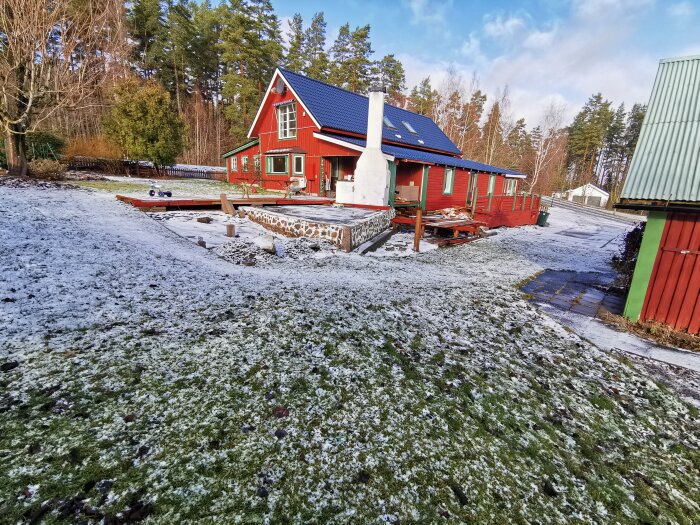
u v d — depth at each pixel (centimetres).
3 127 1195
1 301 343
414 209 1534
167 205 1025
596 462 245
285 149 1739
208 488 180
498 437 254
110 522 156
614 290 700
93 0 1595
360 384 290
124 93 1920
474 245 1152
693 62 554
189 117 3725
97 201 936
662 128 527
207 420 227
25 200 786
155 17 3231
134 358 285
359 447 223
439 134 2319
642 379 370
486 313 503
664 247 506
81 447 194
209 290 457
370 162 1309
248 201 1191
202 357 298
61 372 256
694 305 494
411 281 629
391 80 4300
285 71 1684
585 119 5431
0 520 151
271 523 167
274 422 234
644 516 206
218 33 3547
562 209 3027
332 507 180
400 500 190
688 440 284
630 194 498
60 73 1216
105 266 484
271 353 317
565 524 192
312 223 909
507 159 4550
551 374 357
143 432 211
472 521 184
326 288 522
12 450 186
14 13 1070
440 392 296
